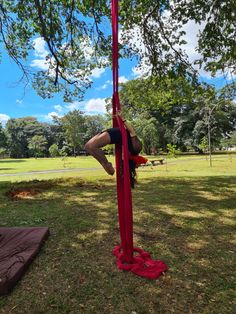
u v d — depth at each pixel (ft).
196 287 9.25
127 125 9.93
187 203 21.17
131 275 10.06
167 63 29.22
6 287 8.82
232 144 144.15
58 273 10.22
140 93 34.04
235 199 22.57
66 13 25.76
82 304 8.36
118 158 10.27
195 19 26.53
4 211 19.79
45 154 218.38
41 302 8.46
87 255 11.78
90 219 17.22
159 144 151.94
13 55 28.76
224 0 24.04
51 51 24.41
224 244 13.01
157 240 13.52
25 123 232.32
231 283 9.48
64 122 183.83
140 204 20.88
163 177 37.60
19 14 25.90
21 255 10.88
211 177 36.76
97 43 28.76
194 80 29.35
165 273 10.20
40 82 30.81
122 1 26.68
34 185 32.17
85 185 31.63
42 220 17.17
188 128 146.72
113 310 8.05
